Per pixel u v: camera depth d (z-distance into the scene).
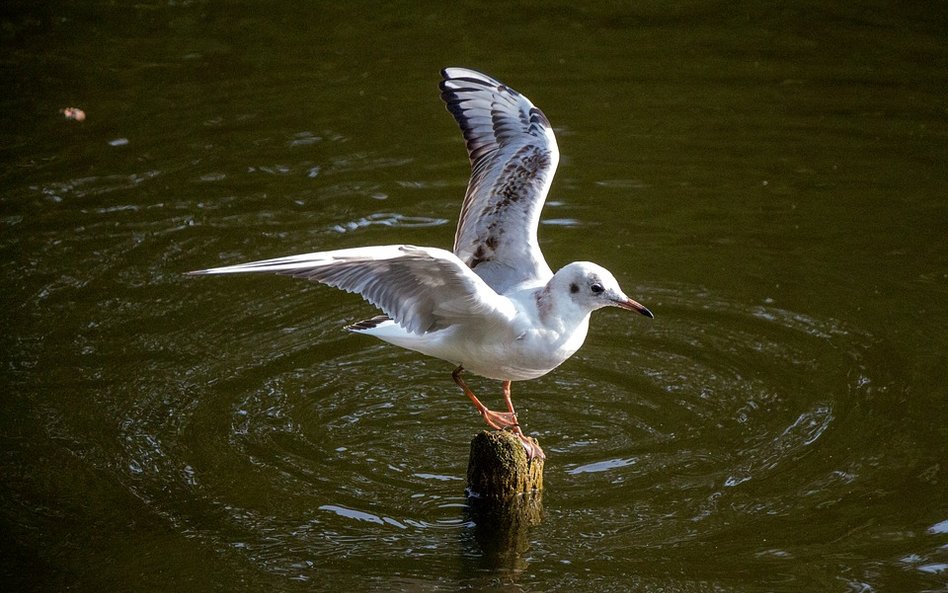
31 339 12.96
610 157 16.91
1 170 16.44
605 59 19.75
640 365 12.71
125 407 11.91
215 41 20.58
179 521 10.37
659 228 15.25
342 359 12.89
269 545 10.11
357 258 8.60
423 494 10.80
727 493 10.67
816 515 10.34
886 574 9.57
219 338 13.16
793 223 15.27
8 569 9.73
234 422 11.75
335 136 17.55
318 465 11.17
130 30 20.95
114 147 17.14
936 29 20.55
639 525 10.31
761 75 19.16
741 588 9.49
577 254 14.66
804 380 12.29
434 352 10.20
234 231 15.09
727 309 13.55
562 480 10.95
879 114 17.91
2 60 19.70
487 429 11.60
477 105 11.79
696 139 17.34
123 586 9.61
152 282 14.09
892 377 12.24
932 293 13.69
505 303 9.61
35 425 11.59
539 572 9.80
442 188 16.17
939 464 10.91
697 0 22.05
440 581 9.71
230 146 17.22
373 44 20.42
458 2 22.25
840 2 21.80
